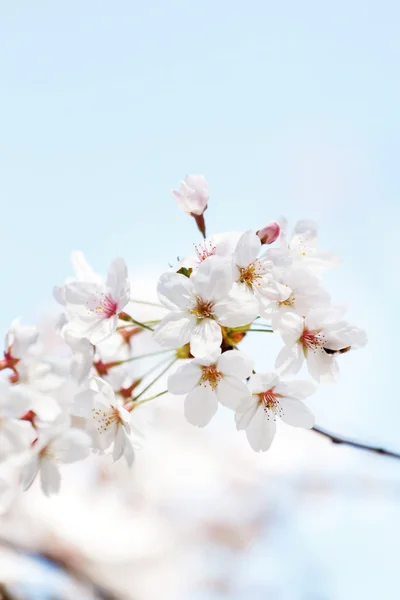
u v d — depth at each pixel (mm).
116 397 745
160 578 1184
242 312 718
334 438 738
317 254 769
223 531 1390
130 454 729
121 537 1194
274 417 729
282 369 725
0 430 718
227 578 1350
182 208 753
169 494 1370
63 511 1158
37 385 729
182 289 720
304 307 729
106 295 739
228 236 731
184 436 1443
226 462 1461
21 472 719
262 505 1418
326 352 732
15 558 984
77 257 757
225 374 720
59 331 743
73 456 726
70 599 964
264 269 727
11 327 735
